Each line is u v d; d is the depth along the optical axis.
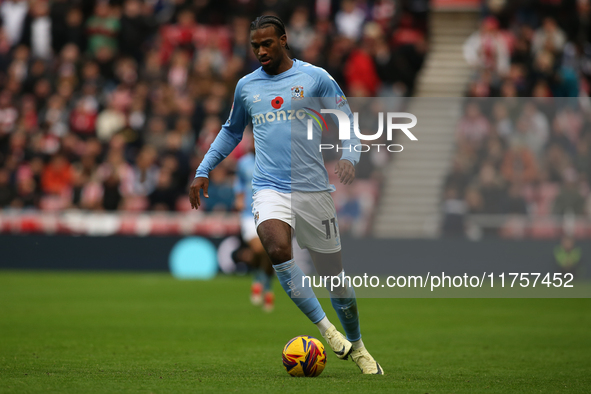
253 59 62.66
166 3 68.19
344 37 62.19
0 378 16.44
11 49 65.75
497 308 36.16
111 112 59.97
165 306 35.25
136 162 56.53
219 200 53.62
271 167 17.48
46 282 46.34
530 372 18.30
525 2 64.56
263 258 34.44
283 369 18.34
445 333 26.67
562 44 62.53
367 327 28.48
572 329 27.91
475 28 66.81
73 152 57.50
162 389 15.04
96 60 63.44
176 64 63.22
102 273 53.19
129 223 53.56
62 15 65.88
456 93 63.59
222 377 16.84
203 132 57.22
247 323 29.34
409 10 65.00
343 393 14.65
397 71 61.16
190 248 53.16
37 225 54.09
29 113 61.78
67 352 21.22
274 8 66.38
